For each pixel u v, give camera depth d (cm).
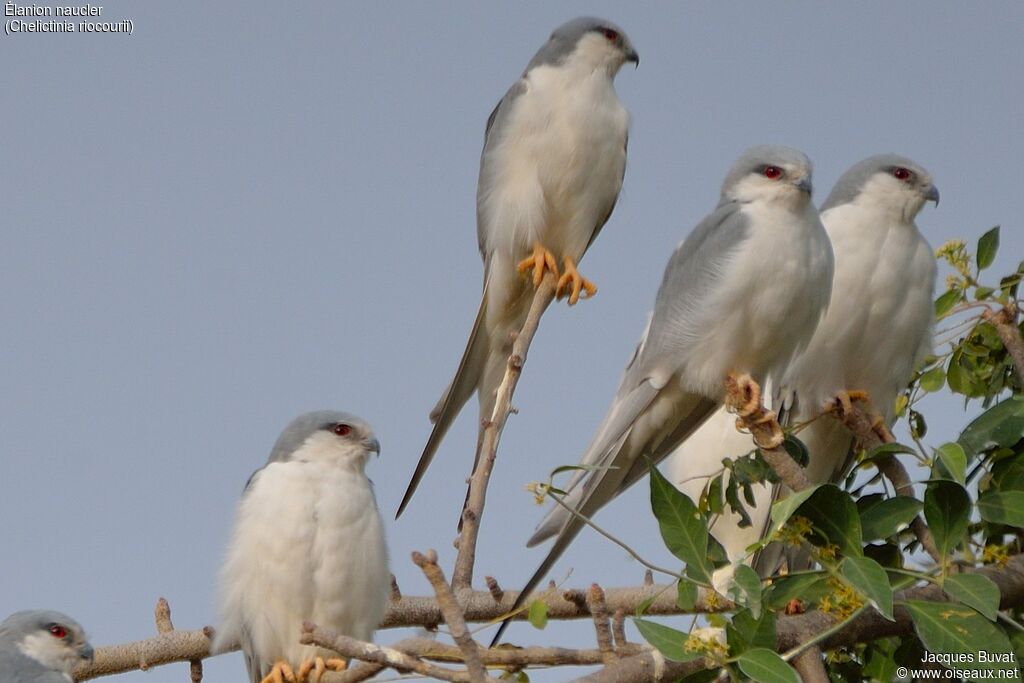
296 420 1126
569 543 880
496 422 1019
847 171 1158
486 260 1361
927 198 1095
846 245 1103
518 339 1126
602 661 753
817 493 746
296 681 1070
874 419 1100
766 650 673
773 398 1109
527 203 1308
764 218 988
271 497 1077
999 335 1030
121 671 1094
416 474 1238
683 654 681
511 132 1319
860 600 729
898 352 1109
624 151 1337
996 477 862
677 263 1040
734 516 1223
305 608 1078
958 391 1086
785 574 748
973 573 758
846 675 952
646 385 1018
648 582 1003
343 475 1091
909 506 790
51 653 1079
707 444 1239
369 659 679
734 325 982
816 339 1108
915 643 881
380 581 1095
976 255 1075
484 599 993
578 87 1309
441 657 779
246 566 1079
